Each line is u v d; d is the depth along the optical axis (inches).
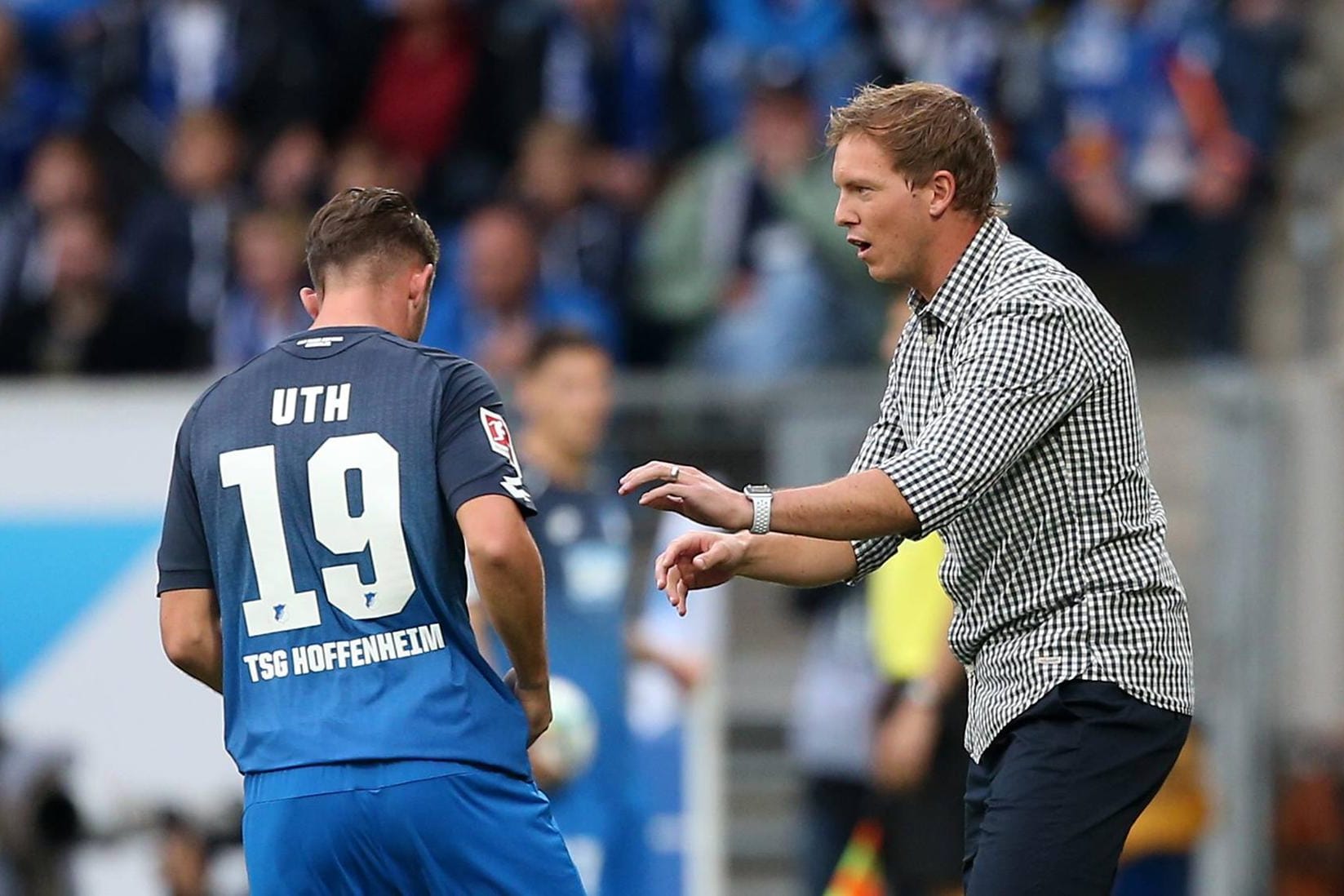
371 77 1385.3
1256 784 1108.5
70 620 1058.1
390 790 551.8
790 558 582.6
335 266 588.1
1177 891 1065.5
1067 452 544.1
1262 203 1373.0
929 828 912.3
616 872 935.7
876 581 942.4
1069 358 535.2
